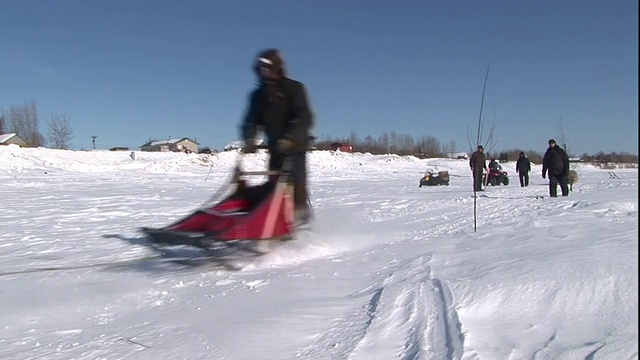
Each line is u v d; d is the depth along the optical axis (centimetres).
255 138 636
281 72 620
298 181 620
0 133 7200
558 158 1307
